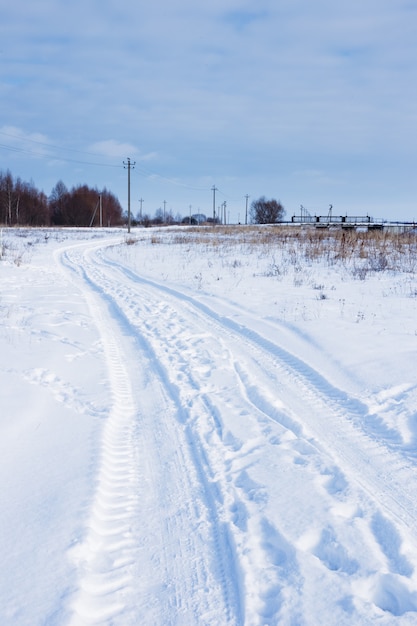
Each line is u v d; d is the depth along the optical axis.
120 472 4.45
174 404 6.09
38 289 14.78
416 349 7.88
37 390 6.15
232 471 4.47
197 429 5.33
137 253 28.45
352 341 8.48
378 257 20.34
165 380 6.95
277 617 2.80
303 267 18.91
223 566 3.28
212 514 3.85
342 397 6.25
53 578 3.04
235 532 3.56
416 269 17.30
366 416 5.66
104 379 6.83
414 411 5.65
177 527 3.68
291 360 7.79
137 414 5.79
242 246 28.66
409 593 2.96
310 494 4.05
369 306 11.44
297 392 6.45
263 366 7.54
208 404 6.03
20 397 5.86
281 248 26.02
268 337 9.03
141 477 4.38
